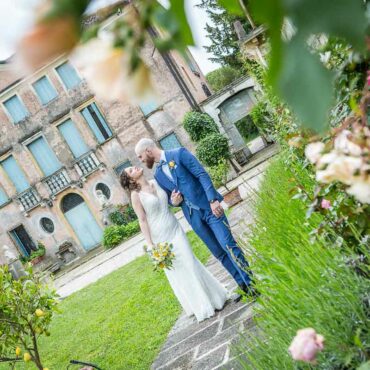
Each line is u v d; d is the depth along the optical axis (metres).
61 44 0.28
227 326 4.04
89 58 0.32
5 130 25.62
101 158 24.98
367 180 1.15
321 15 0.28
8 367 6.66
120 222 24.84
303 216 3.55
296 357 1.12
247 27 12.10
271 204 4.71
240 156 24.73
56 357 6.98
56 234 26.27
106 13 0.33
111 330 6.85
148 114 23.75
